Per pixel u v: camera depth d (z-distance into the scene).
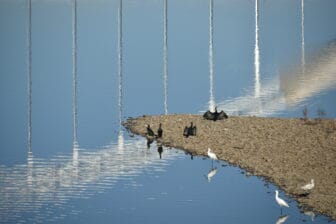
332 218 83.44
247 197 91.62
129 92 149.25
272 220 85.06
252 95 143.75
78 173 103.69
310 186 88.44
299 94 143.38
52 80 162.75
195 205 90.62
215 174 98.50
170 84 154.88
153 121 123.44
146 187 97.00
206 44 197.75
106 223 86.31
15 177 102.56
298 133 110.25
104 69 170.25
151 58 179.88
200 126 117.25
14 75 168.25
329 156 100.44
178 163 104.69
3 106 143.50
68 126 128.12
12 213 89.62
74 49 177.38
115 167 105.25
